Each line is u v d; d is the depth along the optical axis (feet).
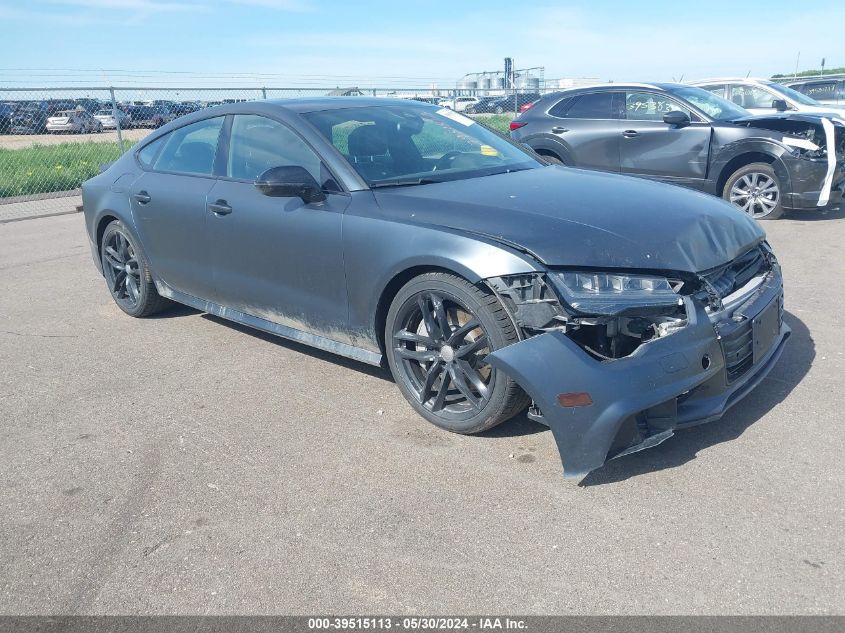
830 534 8.39
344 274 12.12
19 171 48.24
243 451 11.09
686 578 7.80
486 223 10.53
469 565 8.21
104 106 52.37
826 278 19.06
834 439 10.45
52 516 9.63
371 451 10.87
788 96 36.06
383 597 7.79
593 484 9.65
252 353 15.29
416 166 13.07
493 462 10.36
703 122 27.81
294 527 9.09
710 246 10.46
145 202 16.19
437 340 11.05
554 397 9.28
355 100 14.93
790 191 26.35
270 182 11.97
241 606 7.77
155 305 17.67
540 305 9.59
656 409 9.43
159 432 11.86
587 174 13.50
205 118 15.55
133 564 8.55
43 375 14.61
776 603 7.38
